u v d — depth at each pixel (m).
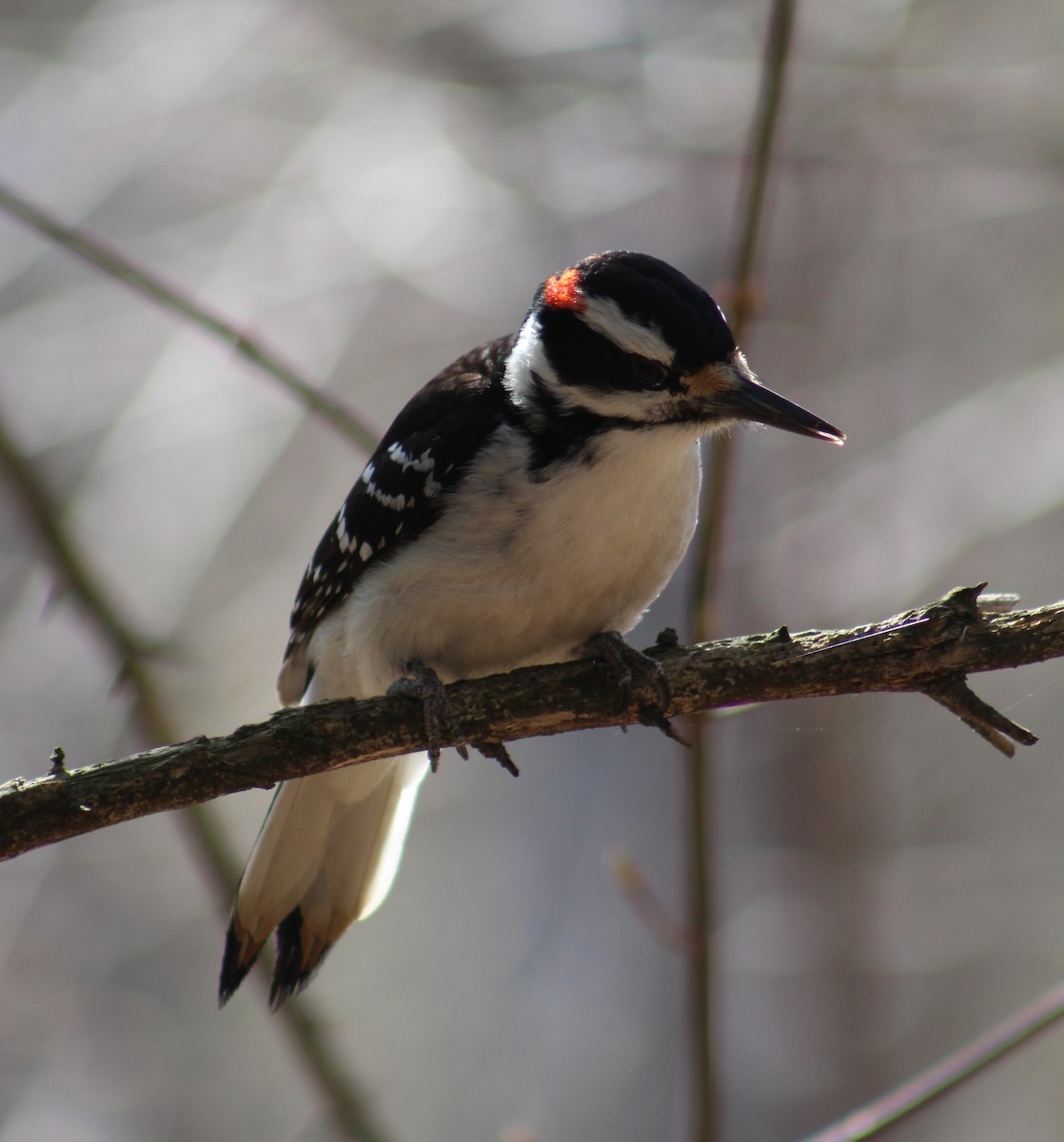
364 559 6.59
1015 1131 13.11
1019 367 14.12
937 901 13.99
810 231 14.29
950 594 5.21
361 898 7.06
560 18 14.02
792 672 5.36
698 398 6.18
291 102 14.23
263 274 13.46
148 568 12.38
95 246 7.50
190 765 5.21
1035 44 13.66
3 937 13.84
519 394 6.32
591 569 6.22
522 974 15.11
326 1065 7.66
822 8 13.61
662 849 15.48
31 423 12.84
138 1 14.45
